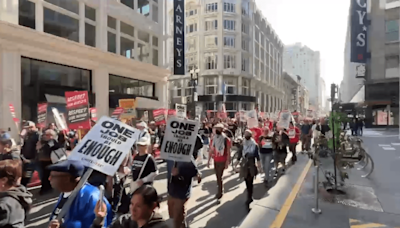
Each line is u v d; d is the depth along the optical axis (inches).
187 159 169.0
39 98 501.0
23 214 91.7
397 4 1016.9
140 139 176.4
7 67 436.8
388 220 191.3
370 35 1080.2
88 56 584.1
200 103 1609.3
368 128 1188.5
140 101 689.6
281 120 419.2
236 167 373.1
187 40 1712.6
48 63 521.3
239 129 706.2
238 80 1662.2
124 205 182.2
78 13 581.3
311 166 390.6
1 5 431.2
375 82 1105.4
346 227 180.2
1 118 430.9
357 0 866.8
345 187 272.2
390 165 385.1
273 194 257.1
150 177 170.9
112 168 99.5
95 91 609.9
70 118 325.4
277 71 2600.9
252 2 1788.9
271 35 2372.0
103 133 104.1
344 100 2377.0
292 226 183.0
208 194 265.3
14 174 95.1
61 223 84.8
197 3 1668.3
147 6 799.7
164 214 212.1
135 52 738.8
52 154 251.1
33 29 474.6
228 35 1644.9
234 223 194.2
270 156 298.5
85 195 89.4
